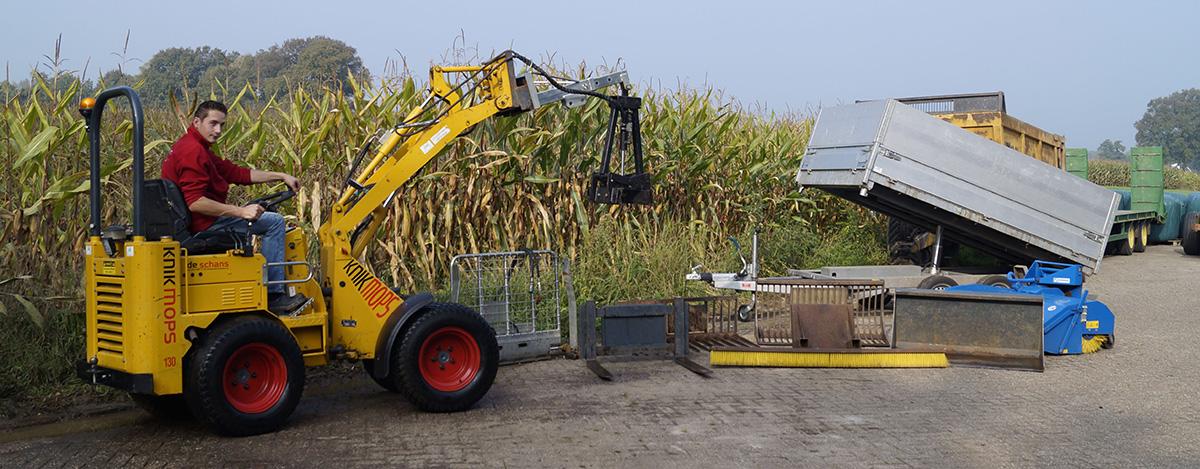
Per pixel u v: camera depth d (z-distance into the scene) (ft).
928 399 19.35
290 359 16.53
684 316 24.18
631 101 23.15
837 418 17.57
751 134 42.60
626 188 23.16
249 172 18.44
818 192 44.21
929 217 32.68
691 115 38.40
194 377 15.34
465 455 14.97
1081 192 30.91
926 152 30.63
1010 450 15.37
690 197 38.14
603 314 23.66
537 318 25.61
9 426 17.04
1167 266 46.11
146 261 14.97
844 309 24.80
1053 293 25.58
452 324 18.20
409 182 26.94
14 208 21.49
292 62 82.23
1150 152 53.42
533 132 30.30
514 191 30.42
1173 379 21.50
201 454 15.02
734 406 18.60
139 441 15.93
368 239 19.80
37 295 20.74
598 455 14.96
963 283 31.78
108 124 24.36
